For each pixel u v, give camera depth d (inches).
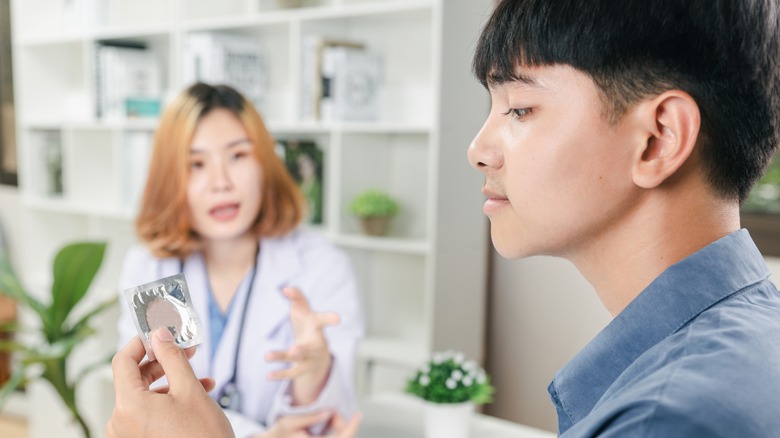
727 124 19.1
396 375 104.7
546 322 90.8
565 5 19.0
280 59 116.3
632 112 18.9
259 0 109.3
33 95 140.9
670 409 15.1
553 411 90.7
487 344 97.7
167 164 67.8
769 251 78.6
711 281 19.2
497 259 96.8
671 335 18.6
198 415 22.6
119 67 123.9
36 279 135.9
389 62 106.9
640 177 18.9
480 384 62.5
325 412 62.1
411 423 67.2
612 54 18.7
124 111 123.4
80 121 129.0
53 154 141.3
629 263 20.0
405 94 105.8
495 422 68.7
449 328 94.3
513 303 94.5
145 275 71.7
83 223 147.3
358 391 102.1
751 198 80.0
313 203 108.6
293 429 60.9
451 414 61.0
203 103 67.4
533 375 92.6
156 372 25.8
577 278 87.4
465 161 94.6
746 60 18.9
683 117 18.5
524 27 19.6
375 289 112.0
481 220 97.5
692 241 19.6
